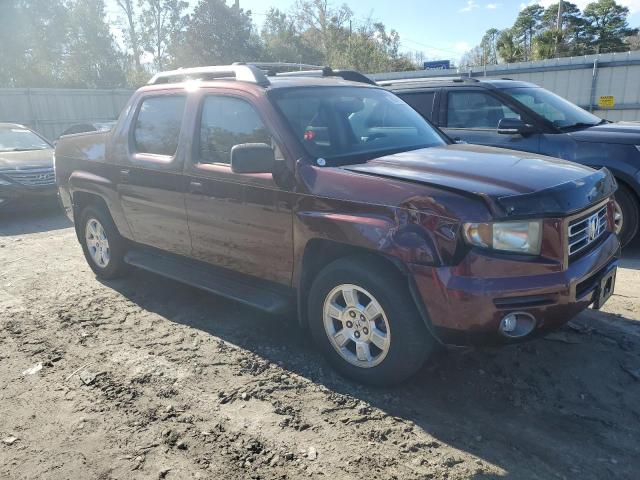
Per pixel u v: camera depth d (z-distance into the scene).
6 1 34.53
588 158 6.17
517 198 3.01
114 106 26.39
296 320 4.61
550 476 2.72
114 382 3.69
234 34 39.06
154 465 2.87
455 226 2.98
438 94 7.52
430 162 3.59
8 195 9.02
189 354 4.06
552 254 3.04
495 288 2.95
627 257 6.19
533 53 40.75
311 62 49.59
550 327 3.11
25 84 36.62
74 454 2.97
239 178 3.94
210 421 3.23
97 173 5.37
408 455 2.89
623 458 2.84
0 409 3.42
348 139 4.03
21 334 4.48
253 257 4.02
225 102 4.21
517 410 3.27
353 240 3.29
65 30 37.75
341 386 3.56
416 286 3.09
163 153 4.66
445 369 3.71
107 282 5.71
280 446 2.99
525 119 6.72
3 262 6.63
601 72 17.69
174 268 4.81
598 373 3.63
